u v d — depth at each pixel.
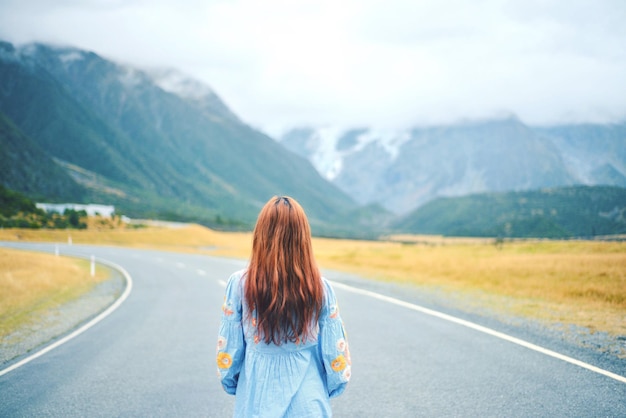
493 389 5.34
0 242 62.22
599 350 6.79
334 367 2.40
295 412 2.28
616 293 11.25
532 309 10.22
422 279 16.75
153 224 118.00
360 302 12.05
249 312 2.36
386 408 4.93
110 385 5.95
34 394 5.65
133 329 9.70
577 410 4.62
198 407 5.16
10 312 11.76
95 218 102.69
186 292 16.17
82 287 17.80
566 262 16.27
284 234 2.35
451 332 8.38
